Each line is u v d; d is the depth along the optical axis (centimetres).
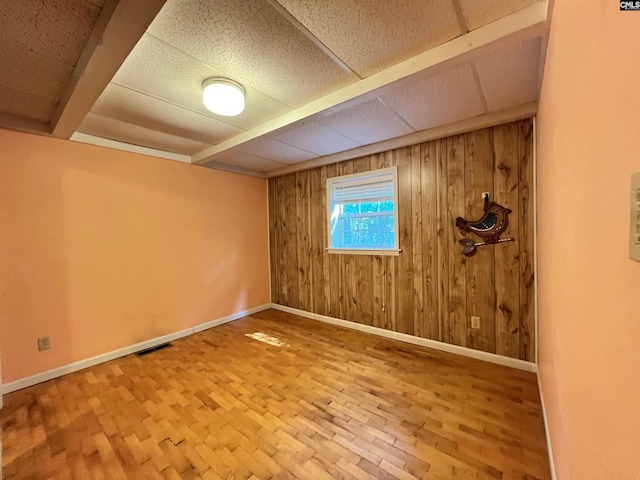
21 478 138
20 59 145
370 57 154
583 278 75
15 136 221
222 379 230
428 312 286
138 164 295
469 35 137
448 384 214
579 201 78
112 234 276
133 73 162
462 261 262
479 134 248
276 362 259
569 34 84
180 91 183
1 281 215
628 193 46
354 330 342
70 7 112
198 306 348
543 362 177
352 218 353
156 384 224
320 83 179
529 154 225
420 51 150
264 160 359
